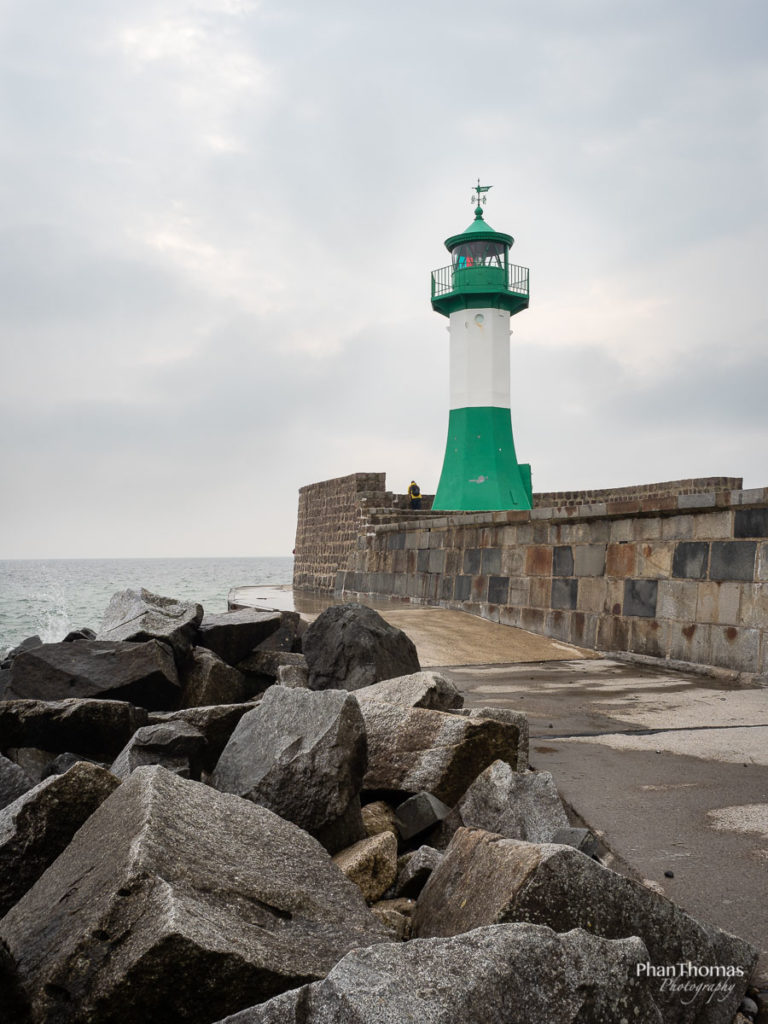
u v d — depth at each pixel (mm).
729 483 23953
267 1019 2154
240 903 2768
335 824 3986
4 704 5977
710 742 6020
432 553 16844
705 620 9594
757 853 3941
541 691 8250
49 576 115688
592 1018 2242
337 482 24281
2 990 2510
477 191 32562
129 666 7059
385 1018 2016
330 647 7695
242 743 4516
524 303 32594
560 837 3955
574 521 12023
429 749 4684
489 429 31688
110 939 2518
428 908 3223
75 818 3490
